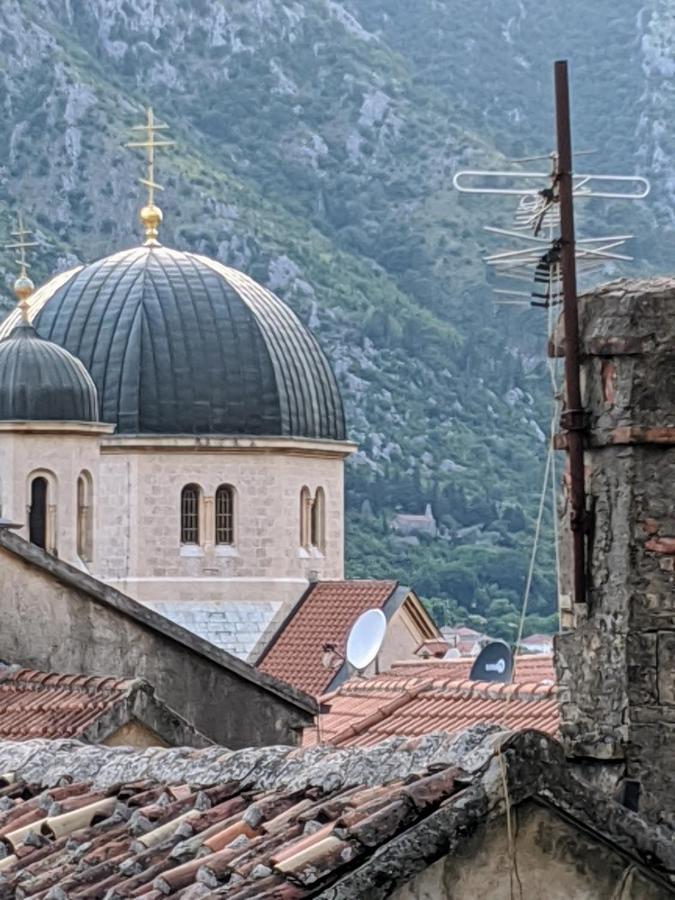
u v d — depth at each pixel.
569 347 32.56
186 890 28.80
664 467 32.03
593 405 32.50
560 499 33.66
